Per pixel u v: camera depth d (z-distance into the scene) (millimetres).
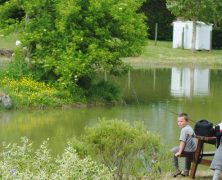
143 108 29734
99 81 33656
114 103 31406
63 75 30984
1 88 30109
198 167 18219
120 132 13414
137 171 13453
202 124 15883
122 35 32625
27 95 29797
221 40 72250
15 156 10891
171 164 15062
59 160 10875
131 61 55062
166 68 52469
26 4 33000
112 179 13219
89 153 13367
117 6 32125
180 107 30156
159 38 76938
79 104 30484
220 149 14523
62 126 24547
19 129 23672
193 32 63562
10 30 33812
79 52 31625
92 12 31969
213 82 42312
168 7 67500
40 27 32781
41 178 10023
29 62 33188
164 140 21359
